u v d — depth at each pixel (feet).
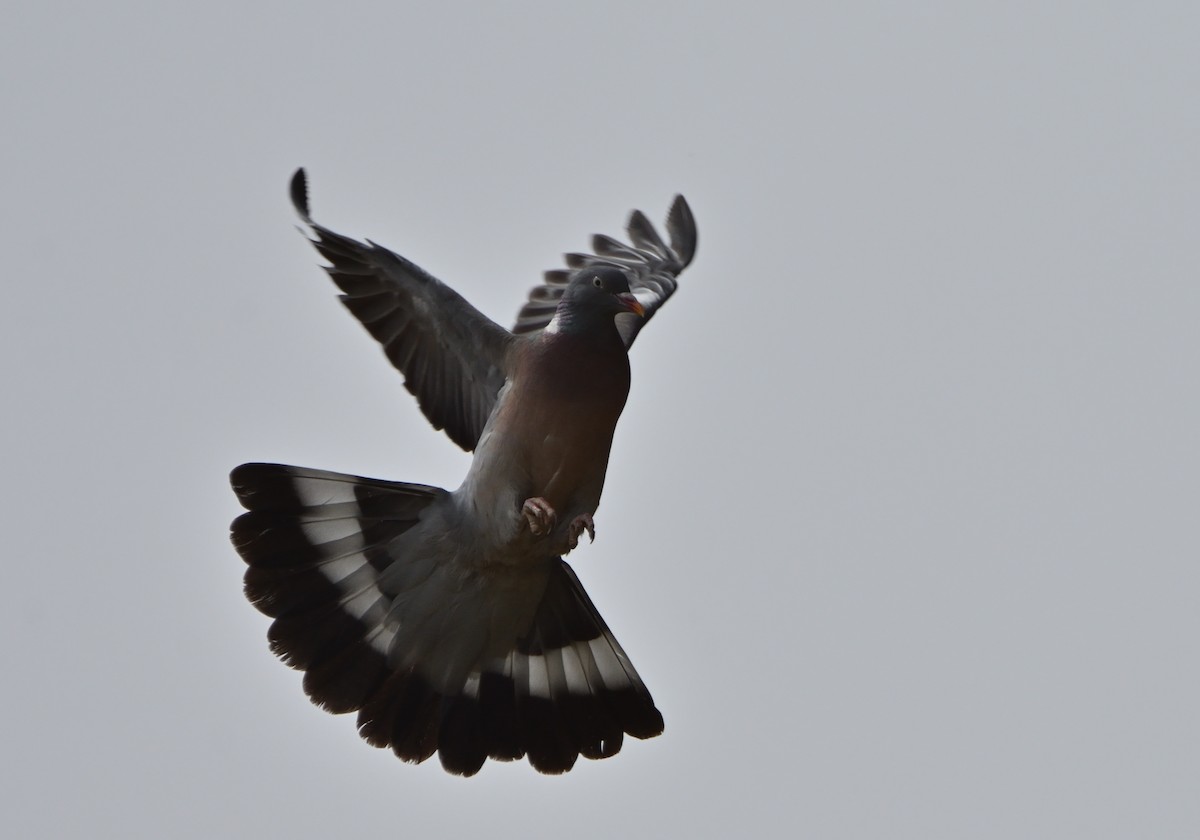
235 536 39.11
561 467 36.88
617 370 37.27
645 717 40.96
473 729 40.40
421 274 37.47
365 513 39.19
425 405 38.96
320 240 37.06
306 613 39.32
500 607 39.78
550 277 49.62
